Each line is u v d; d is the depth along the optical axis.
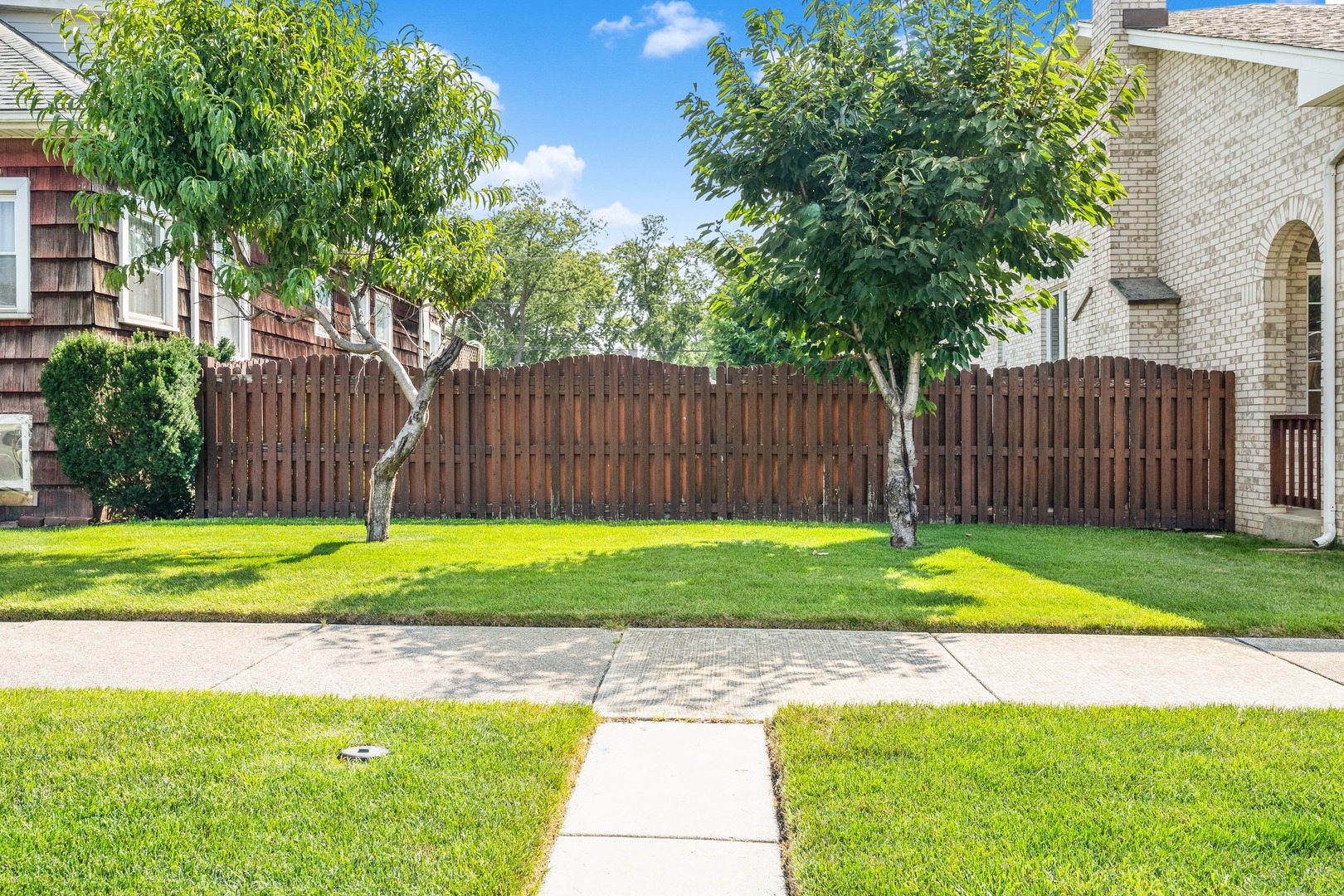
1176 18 12.64
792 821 2.82
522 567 7.19
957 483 10.70
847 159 7.42
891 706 3.92
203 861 2.54
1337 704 4.02
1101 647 5.04
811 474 10.72
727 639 5.20
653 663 4.70
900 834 2.71
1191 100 11.08
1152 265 12.02
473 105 8.63
